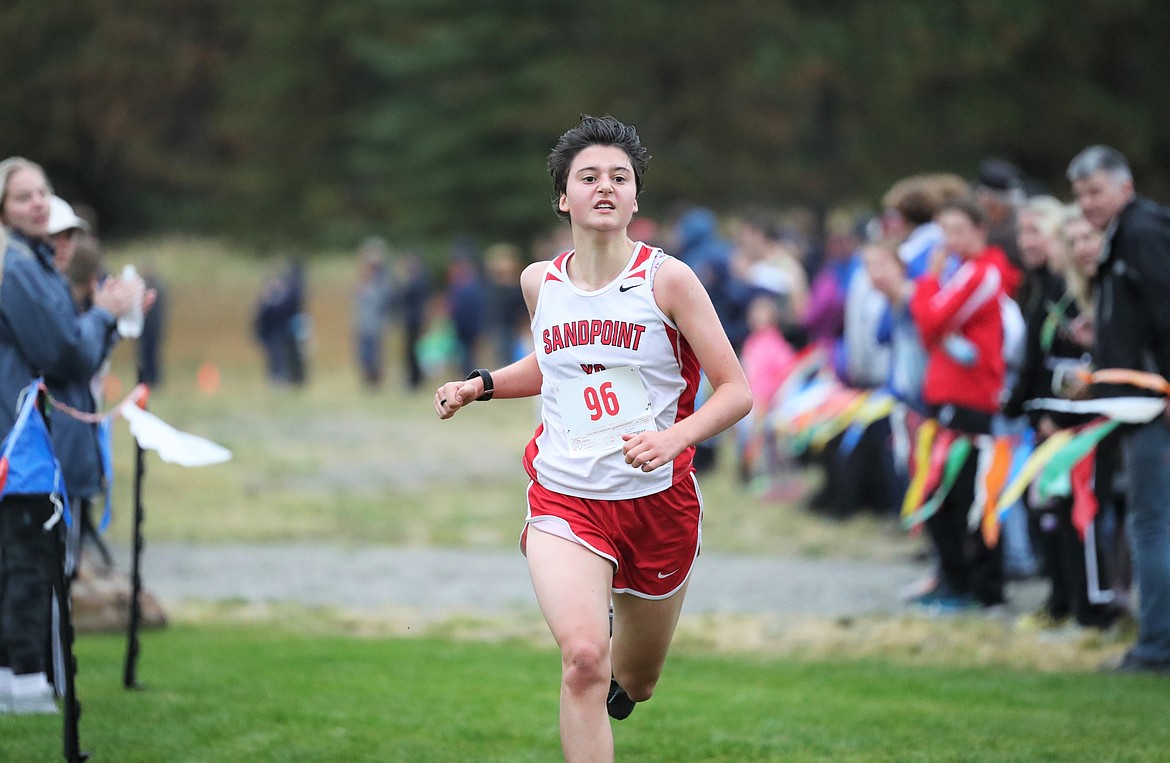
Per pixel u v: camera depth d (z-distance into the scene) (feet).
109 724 62.95
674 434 47.50
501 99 457.27
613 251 49.98
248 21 510.17
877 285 100.32
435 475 171.73
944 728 63.62
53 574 56.24
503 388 53.88
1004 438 91.97
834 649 85.15
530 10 464.24
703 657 82.69
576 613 47.50
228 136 519.19
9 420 62.95
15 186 63.57
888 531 126.82
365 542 126.93
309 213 497.46
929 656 83.05
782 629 90.43
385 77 495.82
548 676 76.07
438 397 53.62
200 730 62.44
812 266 174.81
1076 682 73.56
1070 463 78.13
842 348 129.49
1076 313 83.56
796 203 438.81
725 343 49.19
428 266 451.94
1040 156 425.69
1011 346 92.53
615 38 449.06
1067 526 85.05
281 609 97.60
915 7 413.39
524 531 50.83
